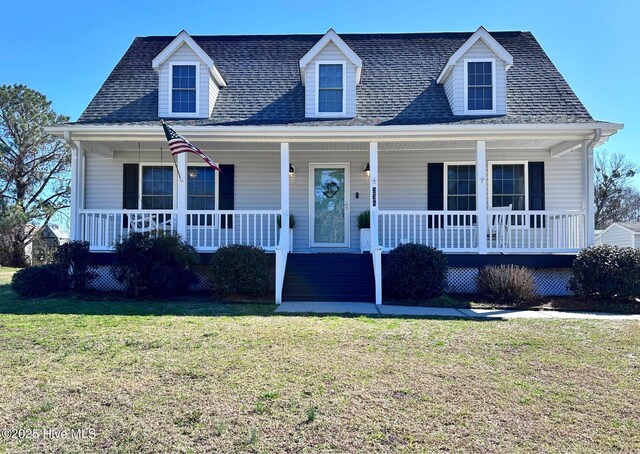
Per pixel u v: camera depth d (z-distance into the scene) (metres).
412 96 11.61
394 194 11.97
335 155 12.14
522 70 12.25
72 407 3.34
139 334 5.49
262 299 8.76
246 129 9.63
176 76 11.20
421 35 13.81
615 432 3.01
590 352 4.88
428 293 8.80
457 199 11.90
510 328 6.06
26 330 5.66
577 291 8.77
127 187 11.91
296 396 3.56
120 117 10.94
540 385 3.86
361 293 9.04
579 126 9.23
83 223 10.09
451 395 3.61
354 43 13.60
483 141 9.80
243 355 4.63
